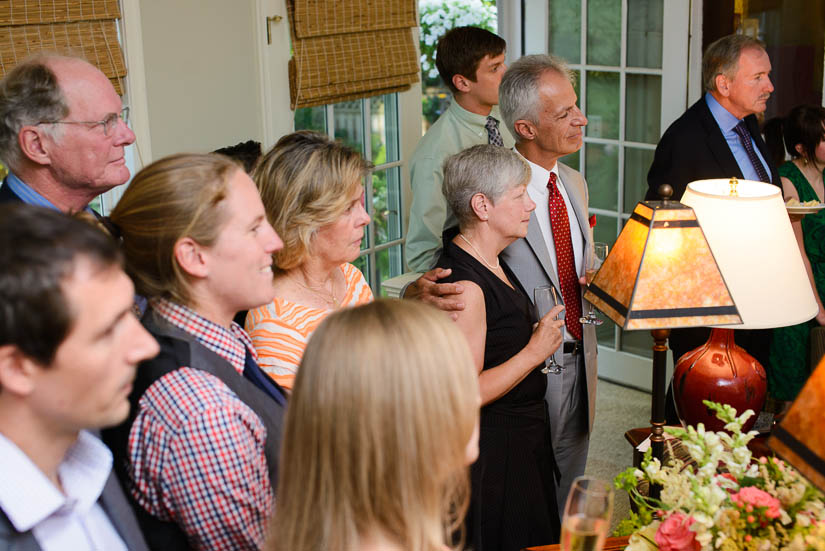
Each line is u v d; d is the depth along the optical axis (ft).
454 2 23.11
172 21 10.11
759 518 4.42
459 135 11.28
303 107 11.80
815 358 10.38
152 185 4.46
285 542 3.31
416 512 3.21
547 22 14.08
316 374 3.22
